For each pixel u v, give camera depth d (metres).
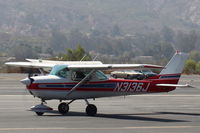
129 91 52.53
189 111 56.00
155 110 56.72
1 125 43.31
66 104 51.44
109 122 46.00
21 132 39.91
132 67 46.50
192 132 41.22
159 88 53.50
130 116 50.81
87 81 50.97
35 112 52.16
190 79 135.62
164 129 42.47
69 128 42.16
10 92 79.69
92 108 50.75
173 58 54.03
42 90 49.38
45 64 52.62
